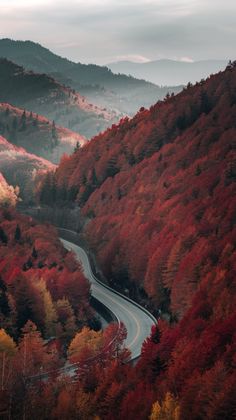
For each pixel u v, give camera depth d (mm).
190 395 86000
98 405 96500
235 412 81125
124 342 141250
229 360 93750
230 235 159625
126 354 124875
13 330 141250
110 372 105062
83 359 121188
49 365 121562
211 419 81562
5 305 144500
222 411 81438
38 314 147625
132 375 101750
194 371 92688
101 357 122438
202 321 115625
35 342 125125
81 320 157500
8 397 94375
